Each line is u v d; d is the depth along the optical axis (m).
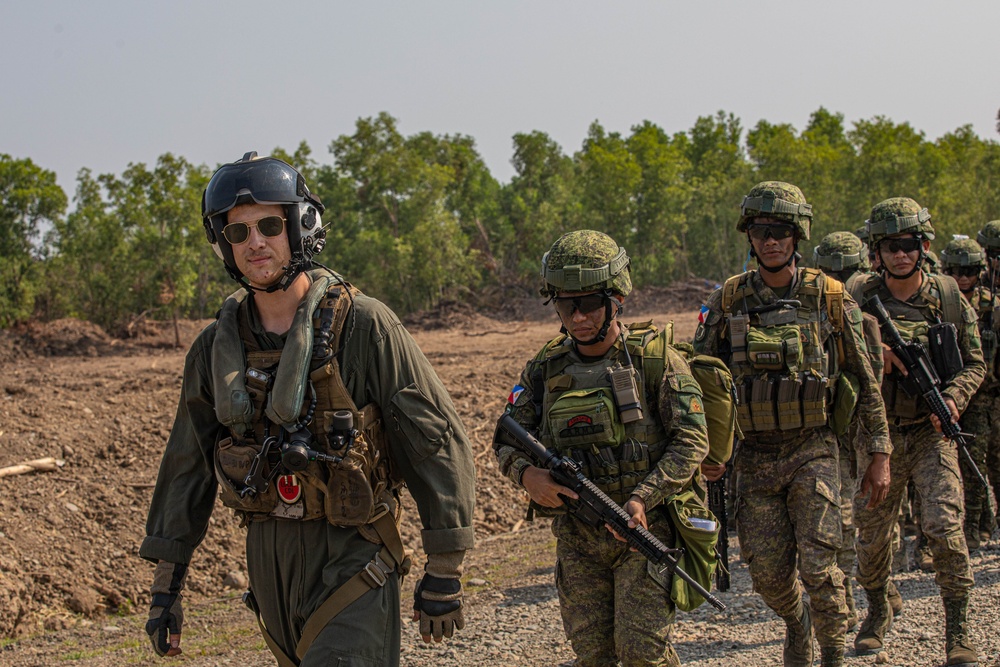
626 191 55.09
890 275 5.96
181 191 36.19
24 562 8.66
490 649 6.14
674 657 3.75
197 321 38.84
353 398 3.20
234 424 3.20
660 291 41.25
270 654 6.75
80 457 10.71
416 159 56.91
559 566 3.90
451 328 34.12
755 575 4.75
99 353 29.89
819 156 51.88
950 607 5.13
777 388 4.68
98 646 7.54
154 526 3.40
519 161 69.25
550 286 3.87
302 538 3.18
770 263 4.89
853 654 5.40
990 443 7.77
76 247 40.31
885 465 4.88
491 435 12.89
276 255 3.22
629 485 3.80
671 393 3.81
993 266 7.87
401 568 3.26
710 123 75.38
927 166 50.59
